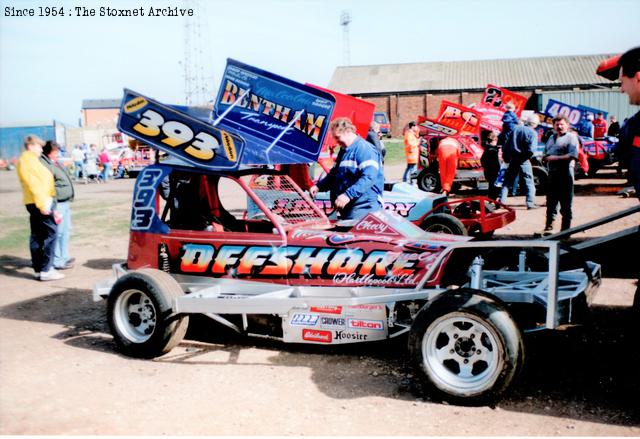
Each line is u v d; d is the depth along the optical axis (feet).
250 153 17.37
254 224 18.29
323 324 14.75
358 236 15.23
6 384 14.08
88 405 12.83
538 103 103.19
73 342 17.30
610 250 14.98
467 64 186.09
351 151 17.93
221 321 15.80
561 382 13.28
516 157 37.47
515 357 11.66
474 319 11.85
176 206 17.80
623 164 12.97
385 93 181.06
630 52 11.81
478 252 15.65
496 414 11.87
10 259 30.76
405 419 11.79
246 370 14.74
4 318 19.97
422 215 26.84
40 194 24.25
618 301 19.34
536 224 33.76
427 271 13.75
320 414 12.15
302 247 15.34
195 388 13.69
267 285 15.64
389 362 14.97
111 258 30.14
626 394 12.55
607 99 98.99
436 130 51.83
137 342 15.64
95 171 87.04
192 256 16.35
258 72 20.47
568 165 28.14
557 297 12.30
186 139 15.60
